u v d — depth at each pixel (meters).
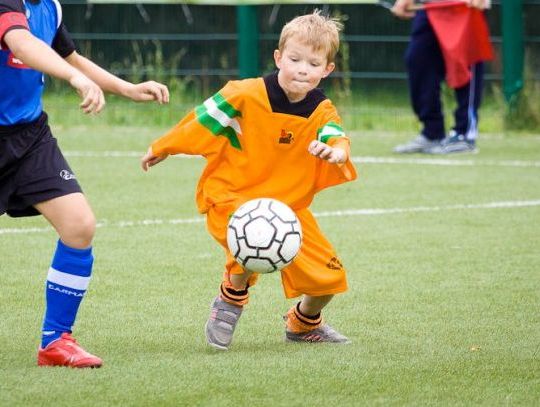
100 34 53.06
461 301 19.72
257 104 15.87
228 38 51.16
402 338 17.16
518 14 46.25
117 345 16.61
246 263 15.35
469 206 30.14
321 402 13.59
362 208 29.83
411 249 24.39
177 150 16.08
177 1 50.31
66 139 45.56
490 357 15.91
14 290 20.31
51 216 15.09
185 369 15.06
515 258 23.52
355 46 49.62
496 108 48.12
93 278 21.33
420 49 40.38
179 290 20.48
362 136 47.03
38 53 13.84
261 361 15.55
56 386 14.16
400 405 13.53
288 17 51.69
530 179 35.09
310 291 16.16
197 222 27.64
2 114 14.91
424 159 39.84
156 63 52.69
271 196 16.19
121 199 31.05
